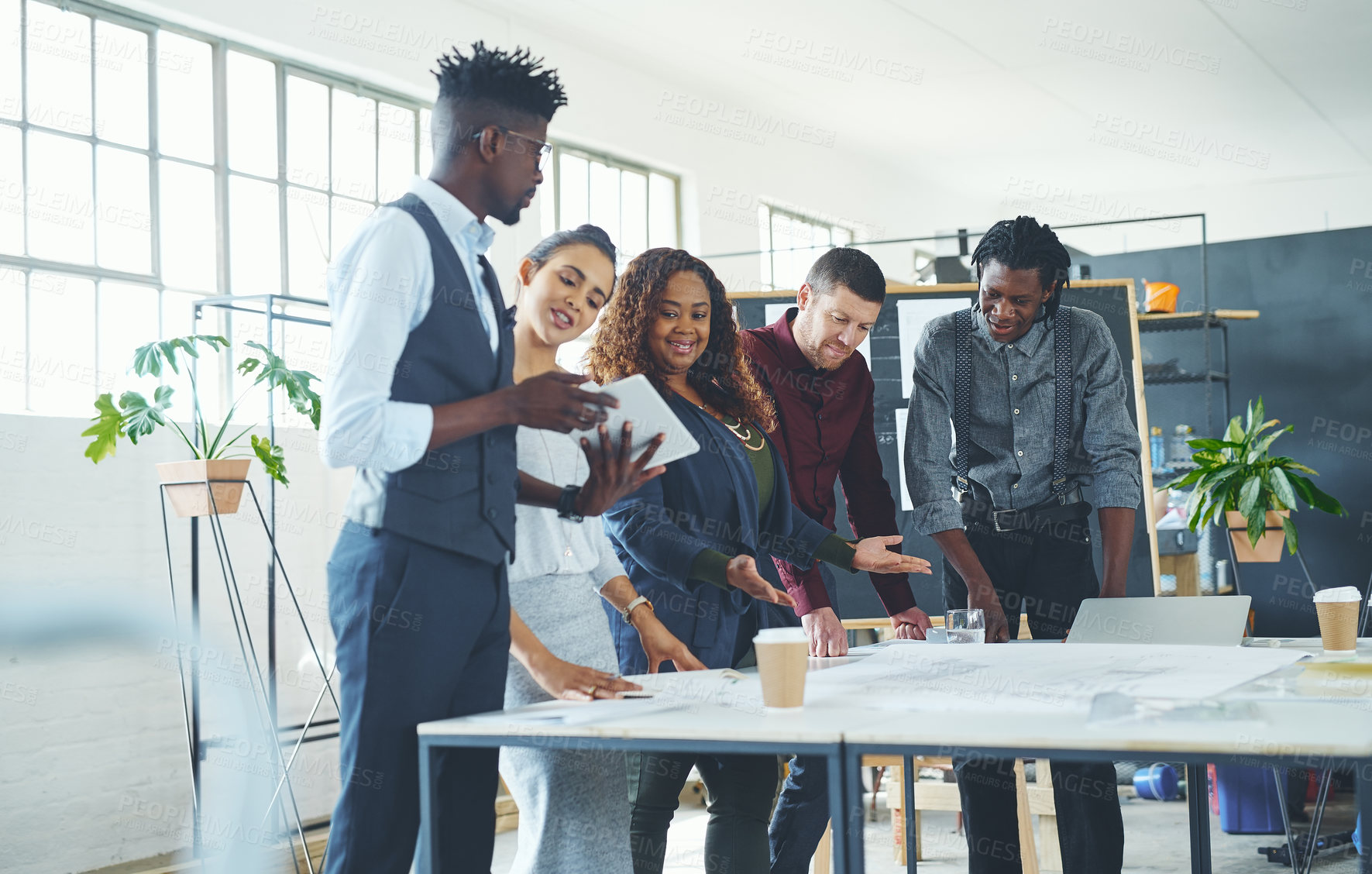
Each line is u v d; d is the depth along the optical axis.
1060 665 1.41
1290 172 8.05
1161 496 5.00
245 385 3.94
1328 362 5.59
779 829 2.11
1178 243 8.47
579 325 1.57
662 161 5.82
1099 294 3.82
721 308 2.01
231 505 3.35
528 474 1.50
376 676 1.20
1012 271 2.19
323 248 4.29
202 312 3.86
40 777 3.22
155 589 3.52
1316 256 5.64
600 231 1.60
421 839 1.16
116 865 3.37
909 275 7.84
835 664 1.57
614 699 1.30
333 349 1.22
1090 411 2.34
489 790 1.38
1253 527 3.89
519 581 1.54
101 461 3.42
